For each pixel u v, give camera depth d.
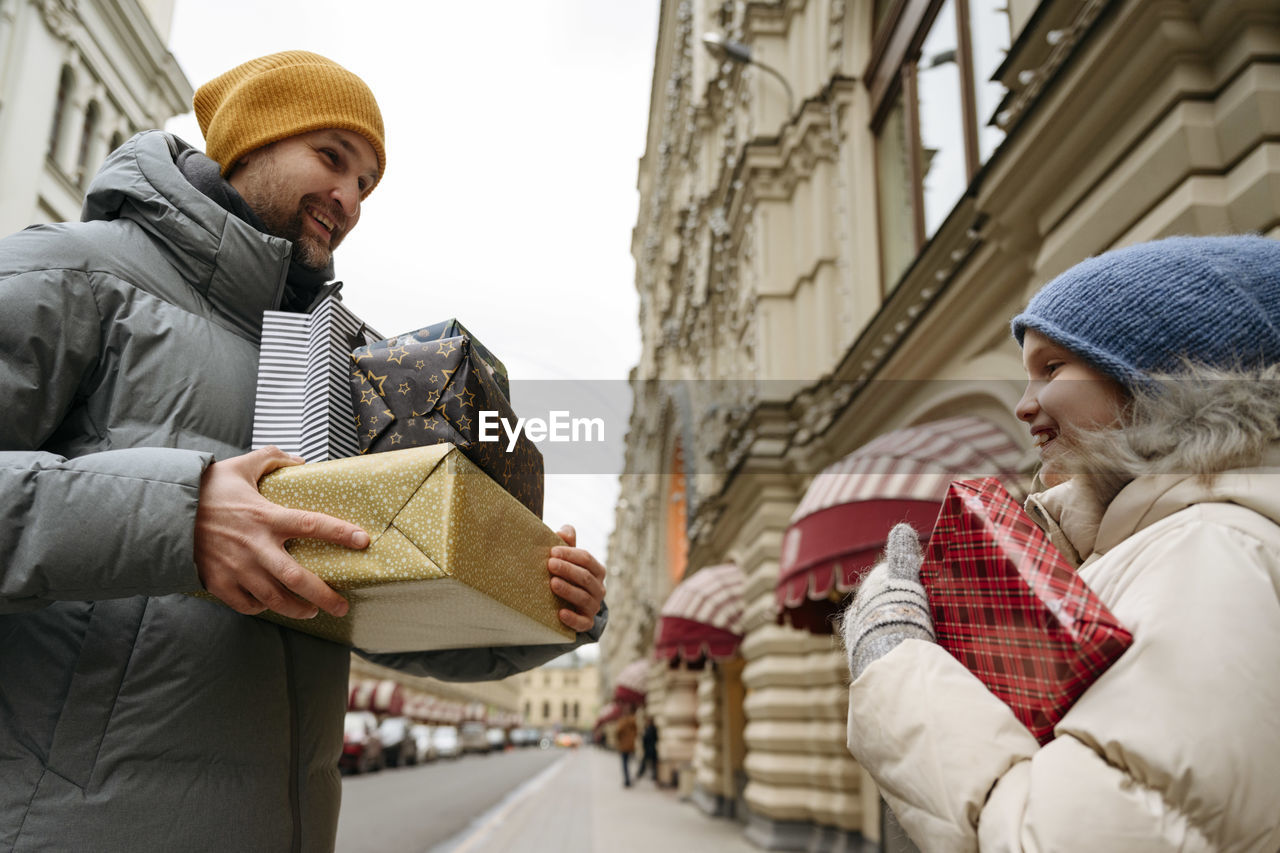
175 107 19.67
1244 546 0.74
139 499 0.97
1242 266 0.86
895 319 5.91
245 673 1.16
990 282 4.40
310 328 1.25
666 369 20.72
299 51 1.47
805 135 8.72
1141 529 0.83
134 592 0.99
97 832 1.01
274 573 0.98
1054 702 0.76
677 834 9.29
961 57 5.79
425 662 1.73
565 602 1.36
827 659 7.34
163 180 1.24
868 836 6.64
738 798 10.89
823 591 4.90
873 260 7.81
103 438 1.14
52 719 1.04
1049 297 0.95
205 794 1.09
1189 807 0.66
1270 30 2.70
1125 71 3.01
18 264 1.09
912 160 6.91
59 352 1.09
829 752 7.33
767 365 8.67
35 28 14.67
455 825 10.02
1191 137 2.80
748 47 9.73
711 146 14.43
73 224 1.19
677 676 16.66
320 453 1.17
